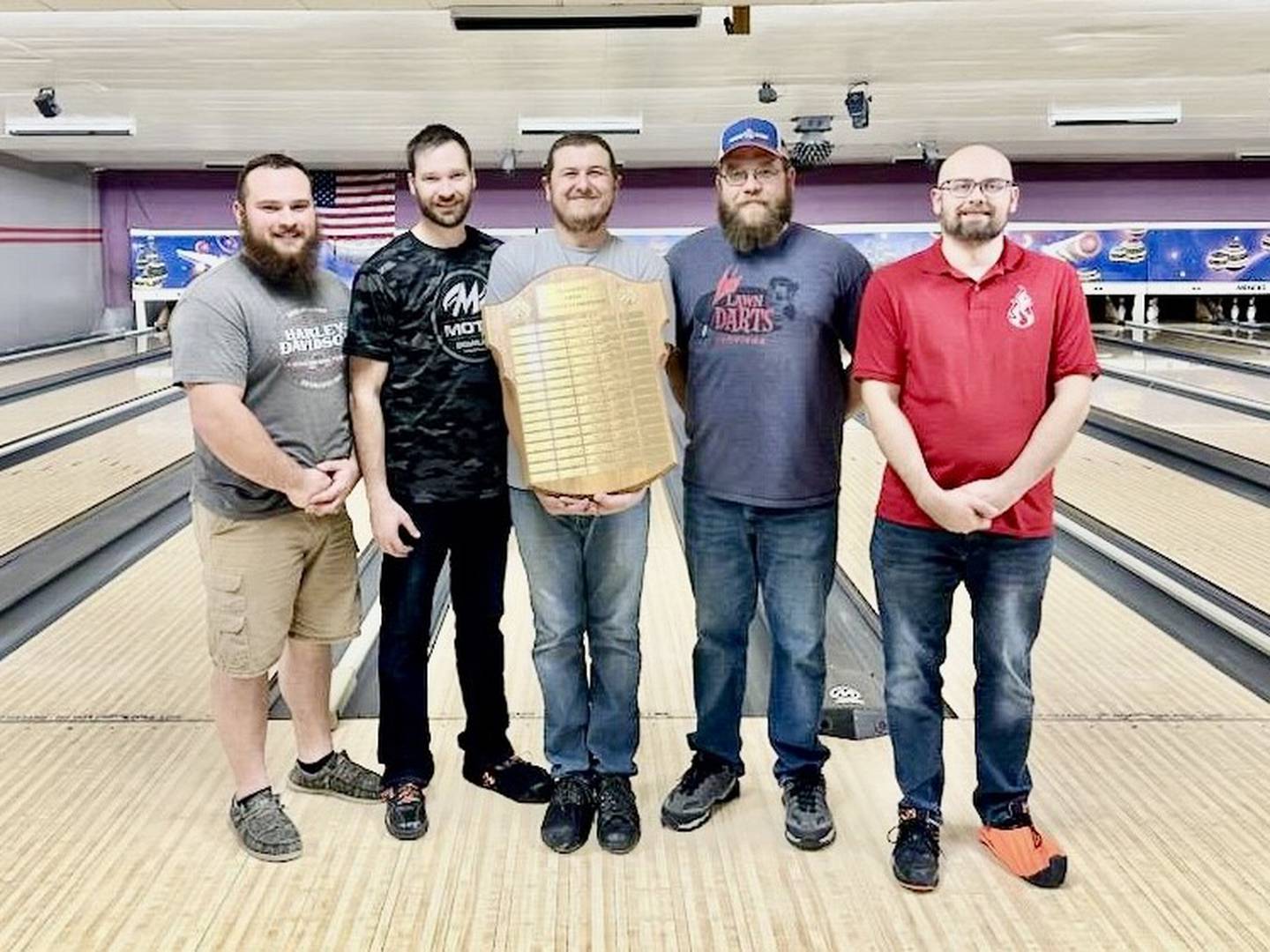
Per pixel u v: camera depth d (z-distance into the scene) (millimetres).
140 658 3357
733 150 2119
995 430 1995
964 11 5637
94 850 2256
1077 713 2934
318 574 2322
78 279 12578
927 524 2082
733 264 2217
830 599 3873
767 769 2645
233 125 9242
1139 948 1935
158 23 5719
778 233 2178
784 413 2184
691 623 3730
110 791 2514
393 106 8336
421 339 2221
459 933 1979
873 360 2062
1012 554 2062
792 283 2178
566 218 2172
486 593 2406
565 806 2287
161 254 12750
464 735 2531
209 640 2229
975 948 1938
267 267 2115
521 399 2137
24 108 8555
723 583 2291
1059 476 5566
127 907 2055
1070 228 12359
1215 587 3885
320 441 2205
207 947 1938
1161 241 12359
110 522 4781
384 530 2240
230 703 2244
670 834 2324
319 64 6738
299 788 2512
